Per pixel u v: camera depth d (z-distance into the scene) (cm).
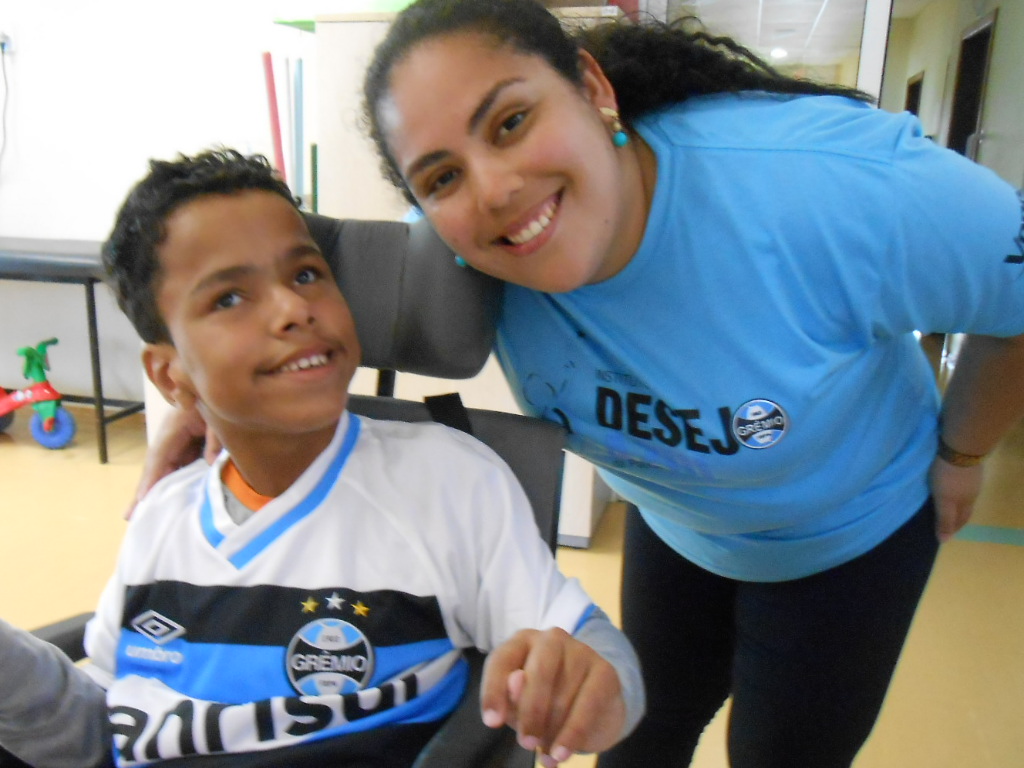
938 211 69
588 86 70
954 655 181
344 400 77
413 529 78
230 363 73
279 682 74
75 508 252
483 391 211
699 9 280
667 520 103
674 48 77
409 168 64
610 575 214
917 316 75
